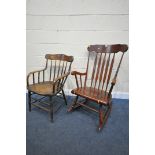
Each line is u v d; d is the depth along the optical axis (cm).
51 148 145
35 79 257
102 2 211
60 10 223
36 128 173
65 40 233
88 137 160
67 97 250
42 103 228
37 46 241
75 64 239
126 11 209
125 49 174
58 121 187
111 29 218
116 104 227
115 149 144
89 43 228
